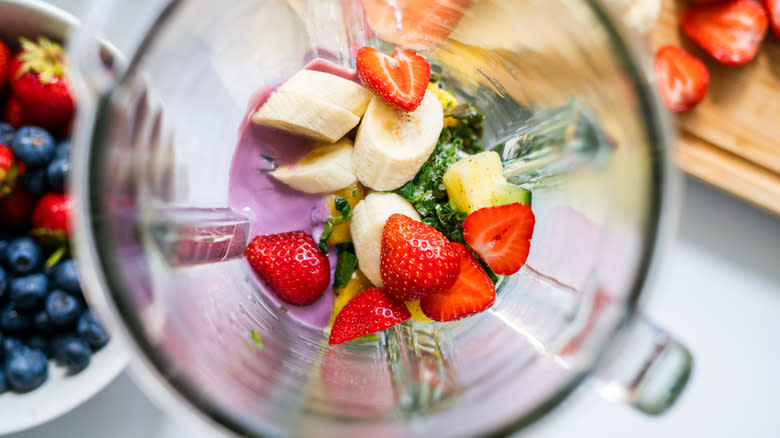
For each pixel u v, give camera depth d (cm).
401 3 27
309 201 29
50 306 32
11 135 34
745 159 40
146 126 23
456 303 27
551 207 27
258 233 29
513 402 22
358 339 29
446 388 24
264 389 23
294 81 28
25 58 32
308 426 22
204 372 22
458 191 28
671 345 24
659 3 39
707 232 42
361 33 30
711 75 40
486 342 26
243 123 28
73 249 33
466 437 22
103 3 24
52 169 33
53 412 31
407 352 27
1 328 32
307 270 28
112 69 23
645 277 22
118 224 21
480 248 27
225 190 29
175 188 25
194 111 27
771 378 42
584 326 23
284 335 28
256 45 28
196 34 24
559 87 25
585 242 24
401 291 27
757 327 42
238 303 27
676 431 41
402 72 27
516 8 24
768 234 42
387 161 27
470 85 30
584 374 22
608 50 22
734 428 41
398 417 23
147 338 21
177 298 23
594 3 21
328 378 25
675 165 22
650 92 22
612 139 23
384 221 27
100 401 36
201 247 26
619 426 40
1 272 32
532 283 27
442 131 30
